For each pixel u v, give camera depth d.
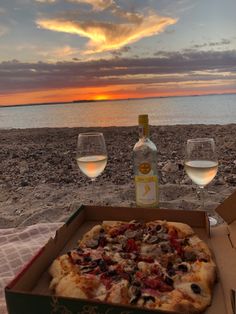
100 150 1.47
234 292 0.69
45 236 1.40
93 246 1.03
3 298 0.97
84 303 0.66
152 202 1.24
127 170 2.89
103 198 2.29
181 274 0.86
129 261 0.92
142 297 0.75
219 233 1.09
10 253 1.23
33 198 2.51
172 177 2.60
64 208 2.16
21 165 3.24
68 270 0.87
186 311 0.71
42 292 0.83
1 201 2.52
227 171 2.64
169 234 1.06
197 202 1.95
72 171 3.06
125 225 1.12
